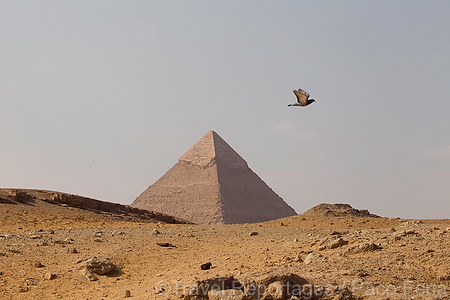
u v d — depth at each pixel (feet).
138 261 109.09
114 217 276.62
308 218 244.42
